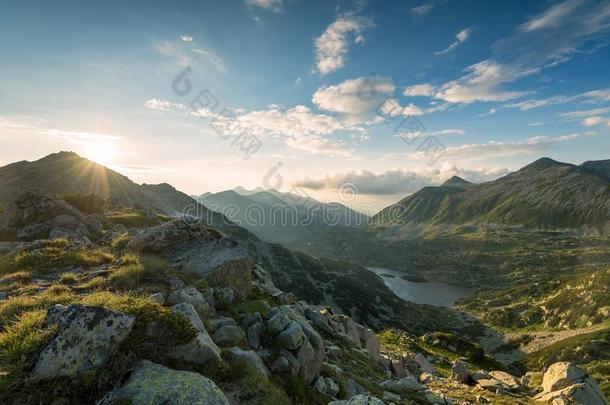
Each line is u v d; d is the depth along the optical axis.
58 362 7.30
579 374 23.09
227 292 17.34
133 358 8.11
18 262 20.92
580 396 20.80
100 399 7.09
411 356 36.09
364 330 31.48
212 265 19.42
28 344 7.93
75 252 23.16
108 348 7.84
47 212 33.09
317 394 13.21
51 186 150.62
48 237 30.33
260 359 11.95
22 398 6.78
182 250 22.11
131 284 15.91
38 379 7.06
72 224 32.88
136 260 19.44
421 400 18.83
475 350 58.78
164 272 17.53
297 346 13.80
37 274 19.33
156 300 12.46
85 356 7.54
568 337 152.62
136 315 8.99
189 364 9.24
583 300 187.62
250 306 17.44
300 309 25.91
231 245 21.58
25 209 32.47
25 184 141.12
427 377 28.27
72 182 159.88
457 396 22.03
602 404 20.80
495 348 167.25
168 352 8.91
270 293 25.52
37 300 12.96
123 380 7.58
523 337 169.88
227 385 9.55
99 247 27.64
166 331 9.12
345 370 19.75
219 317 14.69
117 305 9.26
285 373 12.76
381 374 22.77
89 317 7.91
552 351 144.75
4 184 138.12
